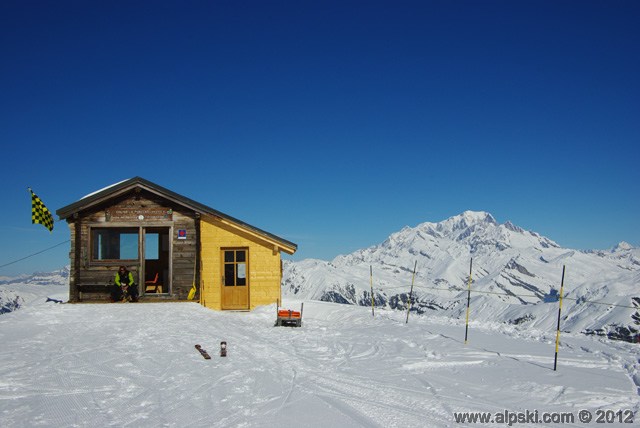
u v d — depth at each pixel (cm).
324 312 2328
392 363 1159
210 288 2255
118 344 1309
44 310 1805
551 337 1608
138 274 2169
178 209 2216
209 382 952
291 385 938
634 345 1435
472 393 901
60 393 868
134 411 775
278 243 2294
